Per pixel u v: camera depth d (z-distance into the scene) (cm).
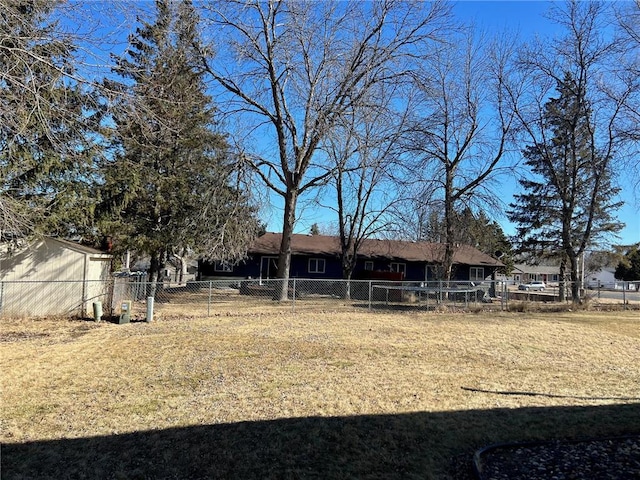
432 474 404
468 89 2533
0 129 704
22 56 646
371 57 2195
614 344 1144
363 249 3600
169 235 2055
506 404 605
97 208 1786
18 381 703
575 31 2452
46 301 1482
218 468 417
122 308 1365
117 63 757
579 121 2986
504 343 1114
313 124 2203
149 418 547
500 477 386
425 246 3772
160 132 1127
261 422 533
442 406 593
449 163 2545
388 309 1961
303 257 3450
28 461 431
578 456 429
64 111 690
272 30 2164
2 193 1099
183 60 1806
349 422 532
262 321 1451
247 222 2142
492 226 2938
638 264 5828
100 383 697
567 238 2809
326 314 1694
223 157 2098
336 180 2808
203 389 670
